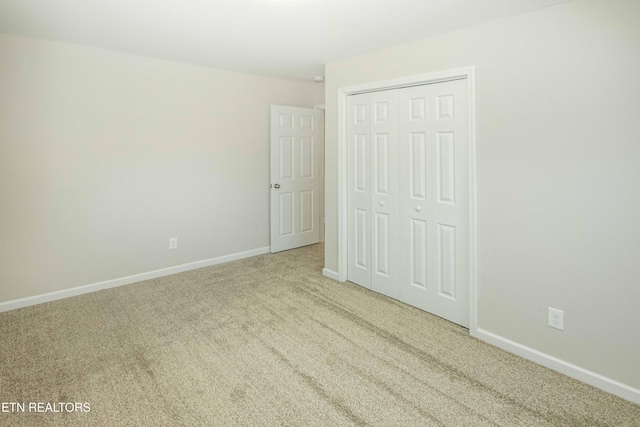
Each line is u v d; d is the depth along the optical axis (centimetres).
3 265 290
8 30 270
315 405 183
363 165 335
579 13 192
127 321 275
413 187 294
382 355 230
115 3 219
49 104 300
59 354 229
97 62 320
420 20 235
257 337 252
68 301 312
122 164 343
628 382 188
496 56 228
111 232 342
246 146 434
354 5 216
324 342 245
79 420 172
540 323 219
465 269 264
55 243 313
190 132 385
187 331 260
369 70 314
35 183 299
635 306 183
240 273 388
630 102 179
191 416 175
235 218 433
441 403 185
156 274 375
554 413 177
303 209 493
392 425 170
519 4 204
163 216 375
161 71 358
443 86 266
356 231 349
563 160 203
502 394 191
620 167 184
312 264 420
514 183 225
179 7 224
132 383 200
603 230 191
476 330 252
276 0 211
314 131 493
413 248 299
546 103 208
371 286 339
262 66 379
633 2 175
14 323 270
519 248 226
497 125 231
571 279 205
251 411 179
